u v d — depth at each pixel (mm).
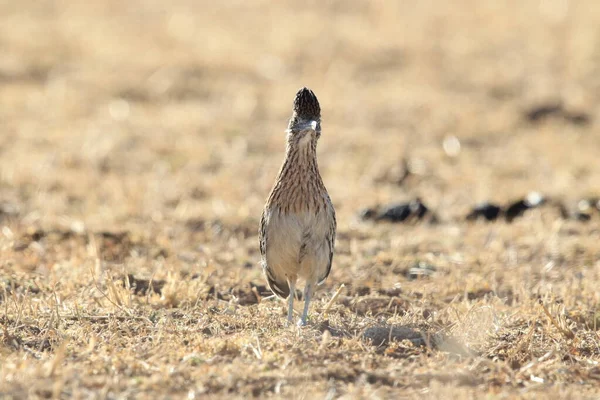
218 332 10969
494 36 34438
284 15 36688
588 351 10852
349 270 14336
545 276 14344
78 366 9492
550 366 10039
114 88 28125
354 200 19000
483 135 25266
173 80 29172
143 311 11781
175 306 12219
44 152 21953
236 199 18797
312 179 11086
